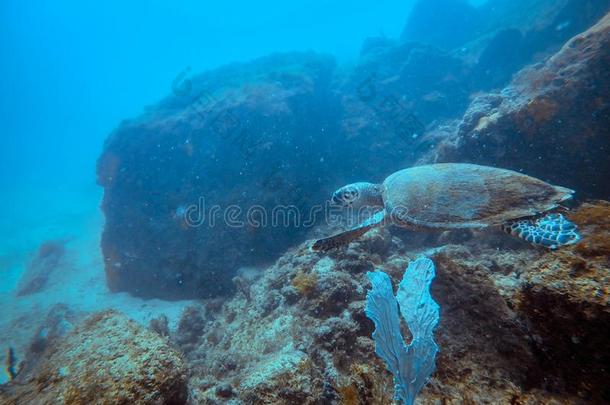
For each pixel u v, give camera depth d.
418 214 1.02
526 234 0.83
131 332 0.79
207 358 1.33
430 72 3.69
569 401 0.62
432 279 0.87
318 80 3.77
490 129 1.70
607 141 1.46
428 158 2.34
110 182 2.86
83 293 3.01
